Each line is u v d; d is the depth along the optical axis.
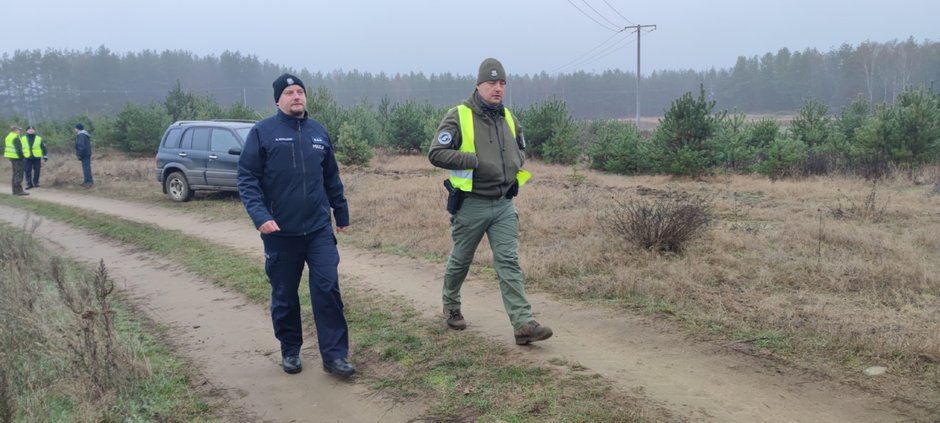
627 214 8.00
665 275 6.16
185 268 7.98
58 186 18.16
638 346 4.52
